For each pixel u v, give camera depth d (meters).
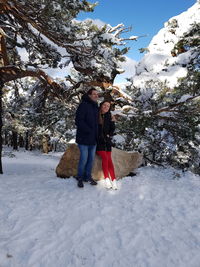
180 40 8.89
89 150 5.13
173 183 5.57
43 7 5.49
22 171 9.21
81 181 5.03
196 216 3.79
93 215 3.72
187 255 2.75
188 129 6.98
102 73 7.16
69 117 10.24
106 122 5.16
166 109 6.80
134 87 7.75
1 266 2.49
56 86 8.11
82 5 6.01
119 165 5.92
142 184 5.34
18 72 7.42
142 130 7.23
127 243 2.99
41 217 3.62
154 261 2.65
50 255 2.71
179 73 9.99
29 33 7.06
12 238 3.02
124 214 3.82
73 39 6.43
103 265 2.57
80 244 2.94
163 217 3.74
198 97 6.86
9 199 4.30
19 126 17.50
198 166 7.53
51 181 5.45
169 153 7.75
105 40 6.25
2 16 6.89
